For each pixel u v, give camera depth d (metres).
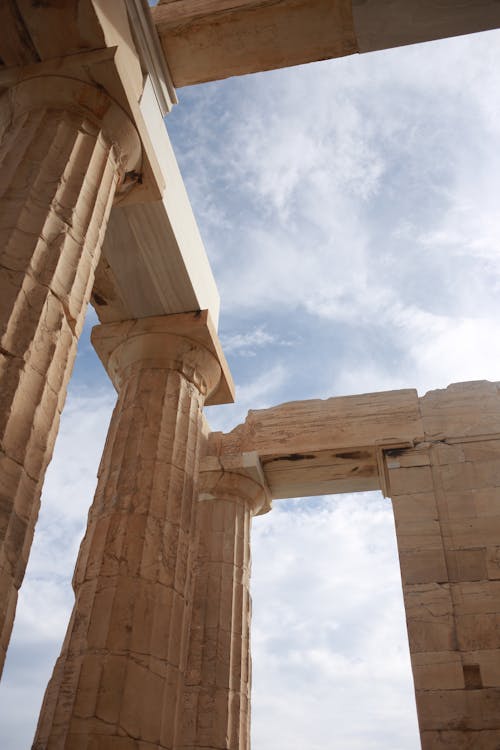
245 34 9.29
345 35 9.28
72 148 6.95
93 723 7.38
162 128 10.07
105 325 11.39
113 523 9.08
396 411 15.37
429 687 11.62
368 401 15.74
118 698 7.65
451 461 14.36
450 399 15.27
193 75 9.83
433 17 9.00
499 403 14.88
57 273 6.09
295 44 9.39
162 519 9.27
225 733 12.82
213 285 12.58
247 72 9.81
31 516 5.16
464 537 13.28
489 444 14.40
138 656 8.08
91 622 8.24
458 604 12.47
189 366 10.97
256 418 16.39
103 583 8.55
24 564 5.00
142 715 7.74
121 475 9.54
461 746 10.95
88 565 8.88
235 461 15.60
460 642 12.03
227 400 11.82
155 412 10.20
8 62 7.64
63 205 6.52
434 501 13.88
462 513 13.60
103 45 7.46
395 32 9.22
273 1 9.01
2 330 5.39
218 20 9.18
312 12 8.98
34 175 6.52
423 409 15.27
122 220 10.11
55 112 7.20
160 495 9.44
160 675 8.19
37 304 5.79
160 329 10.99
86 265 6.57
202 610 14.24
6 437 5.05
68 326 6.11
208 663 13.56
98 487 9.80
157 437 9.93
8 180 6.46
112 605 8.32
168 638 8.54
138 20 8.86
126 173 7.98
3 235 5.95
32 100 7.28
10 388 5.24
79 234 6.56
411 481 14.29
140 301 11.16
